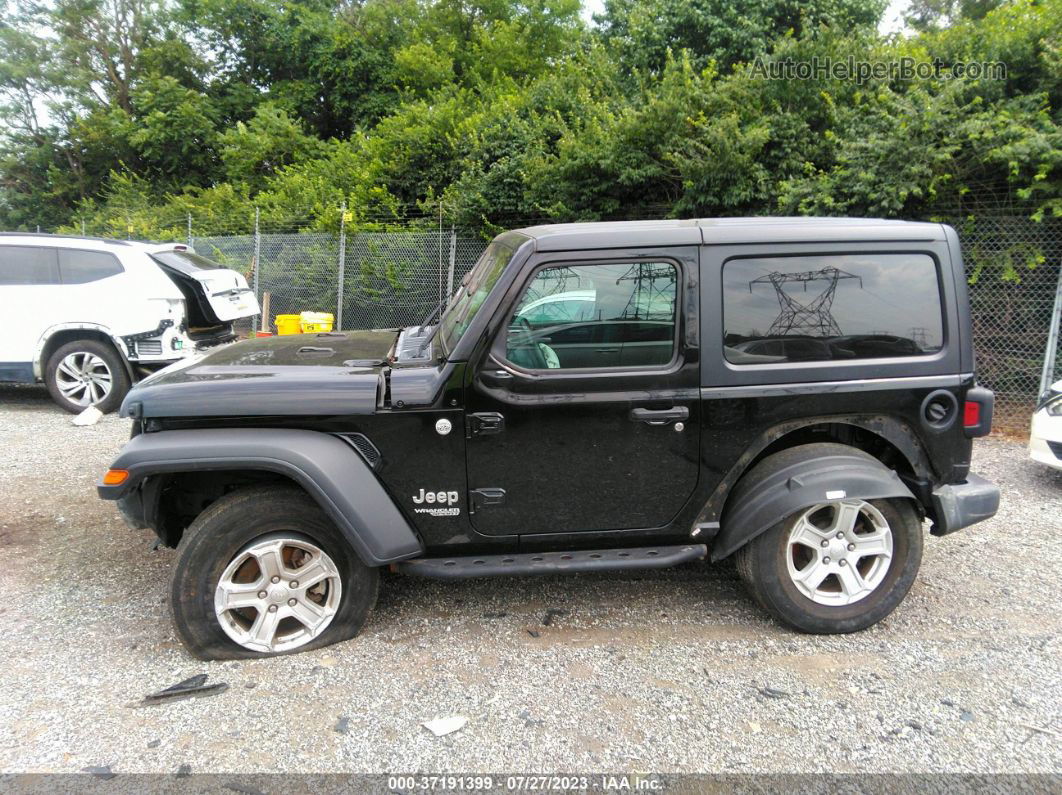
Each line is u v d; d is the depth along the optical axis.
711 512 3.28
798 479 3.14
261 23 24.58
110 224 18.06
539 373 3.07
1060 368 7.31
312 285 11.88
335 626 3.22
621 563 3.23
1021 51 7.94
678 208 10.12
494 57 20.48
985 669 3.08
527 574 3.20
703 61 13.22
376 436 3.06
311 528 3.09
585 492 3.18
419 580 3.94
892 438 3.27
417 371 3.12
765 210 9.60
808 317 3.18
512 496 3.15
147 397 3.02
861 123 8.84
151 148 22.56
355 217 13.03
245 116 23.88
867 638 3.35
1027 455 6.26
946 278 3.24
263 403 3.02
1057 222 7.30
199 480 3.30
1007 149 7.00
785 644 3.29
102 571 4.03
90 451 6.28
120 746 2.58
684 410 3.12
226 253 12.27
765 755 2.55
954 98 7.78
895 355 3.23
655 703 2.85
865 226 3.24
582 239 3.08
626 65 14.34
